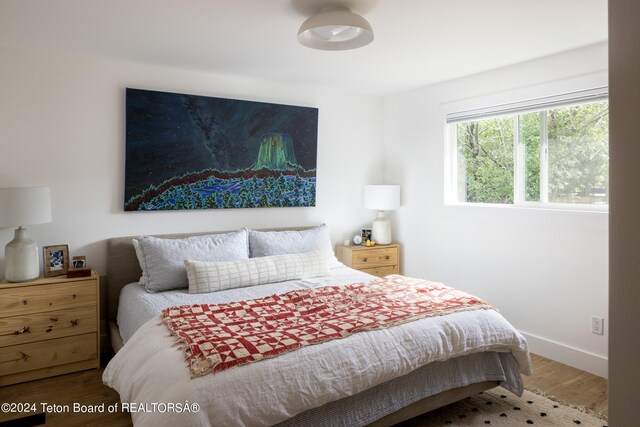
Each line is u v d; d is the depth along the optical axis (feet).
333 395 6.24
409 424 7.77
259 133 13.03
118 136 11.25
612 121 2.81
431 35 9.11
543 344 10.89
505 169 12.16
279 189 13.47
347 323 7.39
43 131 10.35
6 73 9.90
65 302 9.60
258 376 5.88
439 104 13.50
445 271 13.48
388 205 14.25
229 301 9.45
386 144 15.61
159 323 7.64
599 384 9.37
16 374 9.19
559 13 7.97
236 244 11.62
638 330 2.70
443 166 13.43
